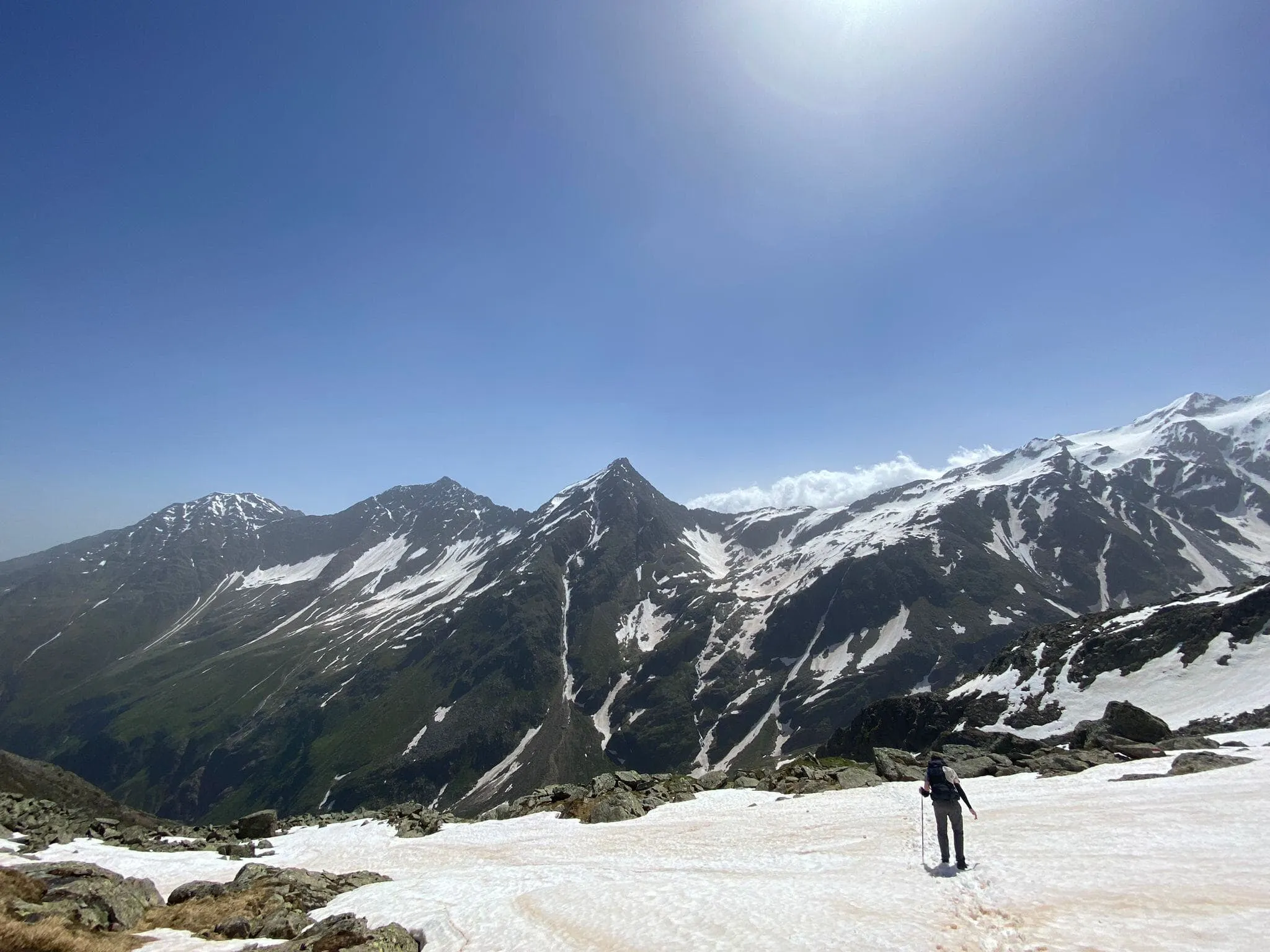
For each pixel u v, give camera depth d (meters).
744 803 47.97
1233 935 14.66
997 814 32.31
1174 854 21.67
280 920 27.75
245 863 45.69
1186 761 40.38
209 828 67.31
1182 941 14.72
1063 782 41.09
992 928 17.23
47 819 58.75
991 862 23.41
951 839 28.33
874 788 45.94
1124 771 41.78
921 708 127.81
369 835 56.03
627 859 35.62
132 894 29.84
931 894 20.95
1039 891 19.52
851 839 32.00
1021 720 104.88
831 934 18.56
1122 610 128.25
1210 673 92.88
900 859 26.42
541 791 64.50
